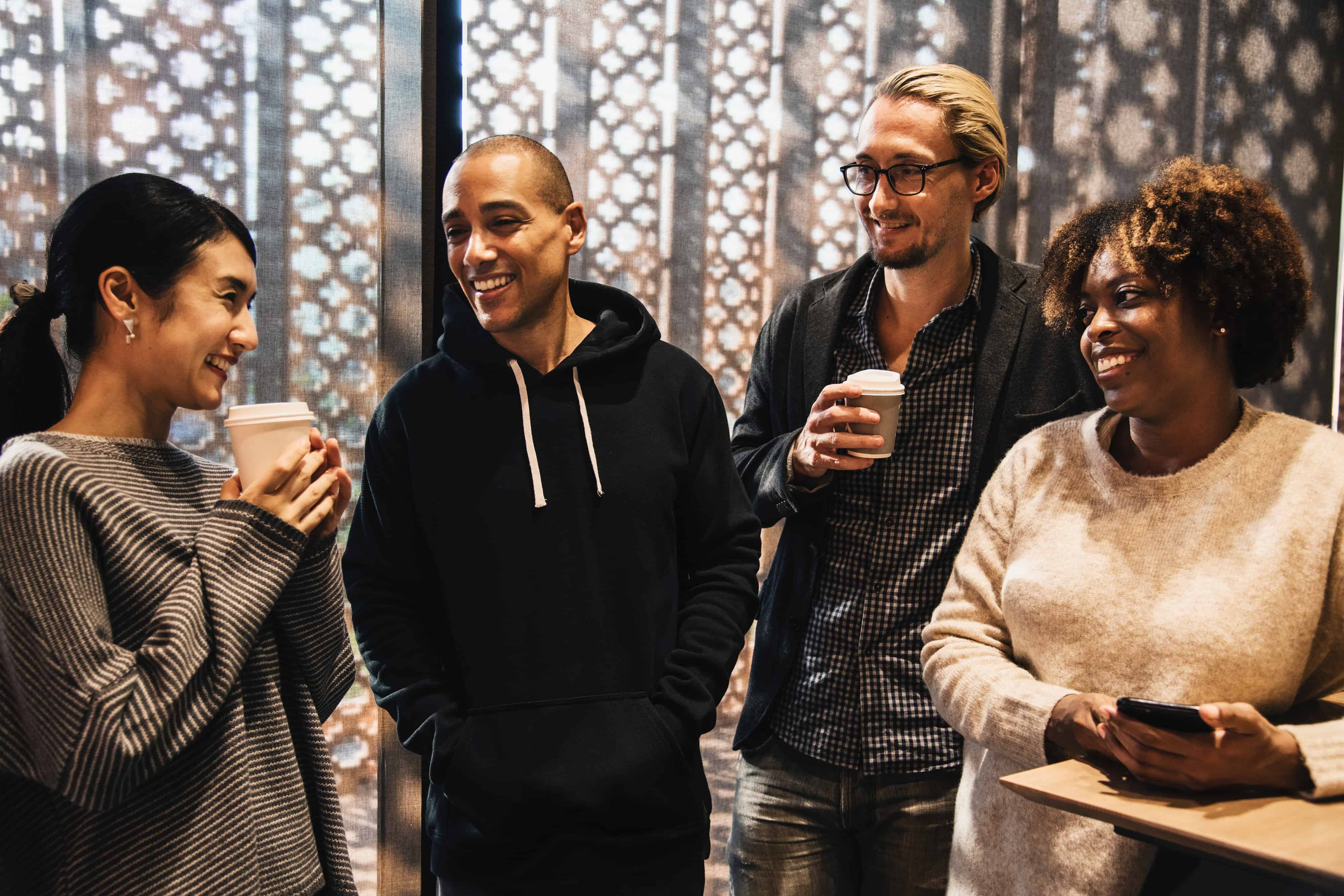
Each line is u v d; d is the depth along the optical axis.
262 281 1.89
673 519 1.50
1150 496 1.22
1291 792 0.96
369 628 1.47
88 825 1.07
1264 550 1.13
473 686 1.39
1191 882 1.03
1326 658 1.16
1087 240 1.25
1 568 1.03
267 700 1.22
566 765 1.34
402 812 2.01
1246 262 1.13
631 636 1.42
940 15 2.43
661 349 1.59
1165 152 2.65
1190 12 2.66
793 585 1.77
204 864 1.10
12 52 1.71
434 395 1.49
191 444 1.85
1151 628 1.16
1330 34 2.82
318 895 1.29
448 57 2.02
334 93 1.93
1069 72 2.55
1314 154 2.82
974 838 1.34
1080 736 1.09
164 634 1.06
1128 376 1.18
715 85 2.25
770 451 1.78
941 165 1.63
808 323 1.86
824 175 2.35
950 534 1.67
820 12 2.32
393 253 1.99
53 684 1.01
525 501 1.41
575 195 2.13
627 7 2.16
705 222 2.25
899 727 1.65
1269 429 1.19
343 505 1.28
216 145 1.85
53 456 1.07
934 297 1.74
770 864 1.74
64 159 1.74
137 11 1.79
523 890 1.36
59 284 1.16
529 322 1.42
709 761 2.26
